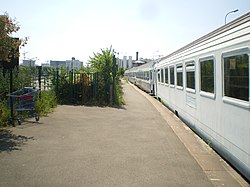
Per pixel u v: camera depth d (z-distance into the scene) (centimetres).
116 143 705
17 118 920
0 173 486
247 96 475
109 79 1605
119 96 1688
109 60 1666
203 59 752
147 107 1520
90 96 1581
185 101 1004
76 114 1156
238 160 512
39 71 1347
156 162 559
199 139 780
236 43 522
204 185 448
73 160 561
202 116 770
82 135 782
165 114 1270
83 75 1564
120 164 541
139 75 3653
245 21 497
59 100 1511
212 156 615
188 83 954
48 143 686
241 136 498
